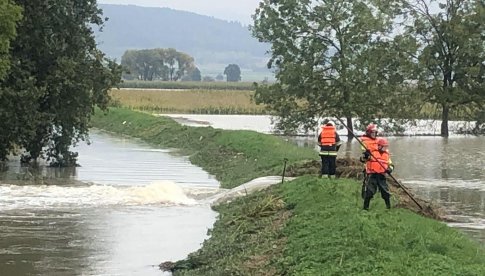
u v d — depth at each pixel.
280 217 18.67
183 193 26.78
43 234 19.28
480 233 18.67
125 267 15.74
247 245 16.20
